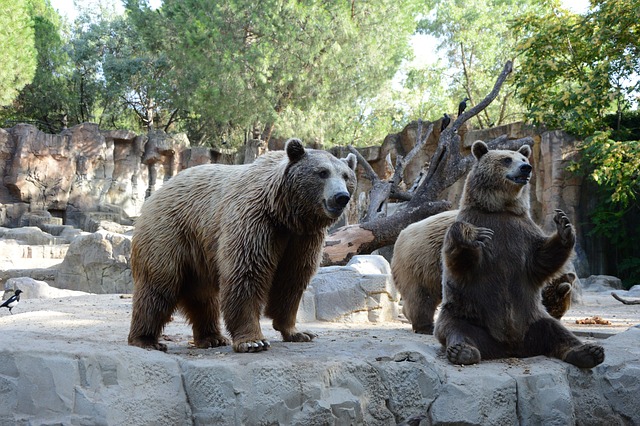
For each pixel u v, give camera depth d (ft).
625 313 38.96
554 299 25.25
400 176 50.83
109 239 56.54
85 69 139.44
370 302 32.42
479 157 20.31
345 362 17.33
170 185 20.49
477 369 18.40
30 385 13.87
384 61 99.30
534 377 18.24
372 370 17.67
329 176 18.12
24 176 101.19
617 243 80.94
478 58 131.44
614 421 19.31
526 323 19.66
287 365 16.48
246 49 94.22
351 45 92.99
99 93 137.59
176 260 19.63
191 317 21.16
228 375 15.67
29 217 97.25
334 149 98.78
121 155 110.22
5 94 106.32
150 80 125.80
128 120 149.18
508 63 48.88
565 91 77.82
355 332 26.94
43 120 137.28
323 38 90.68
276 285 20.52
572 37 81.35
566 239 18.53
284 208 18.39
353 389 17.25
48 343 15.66
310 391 16.47
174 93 114.83
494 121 134.10
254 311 18.63
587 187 82.17
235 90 91.56
